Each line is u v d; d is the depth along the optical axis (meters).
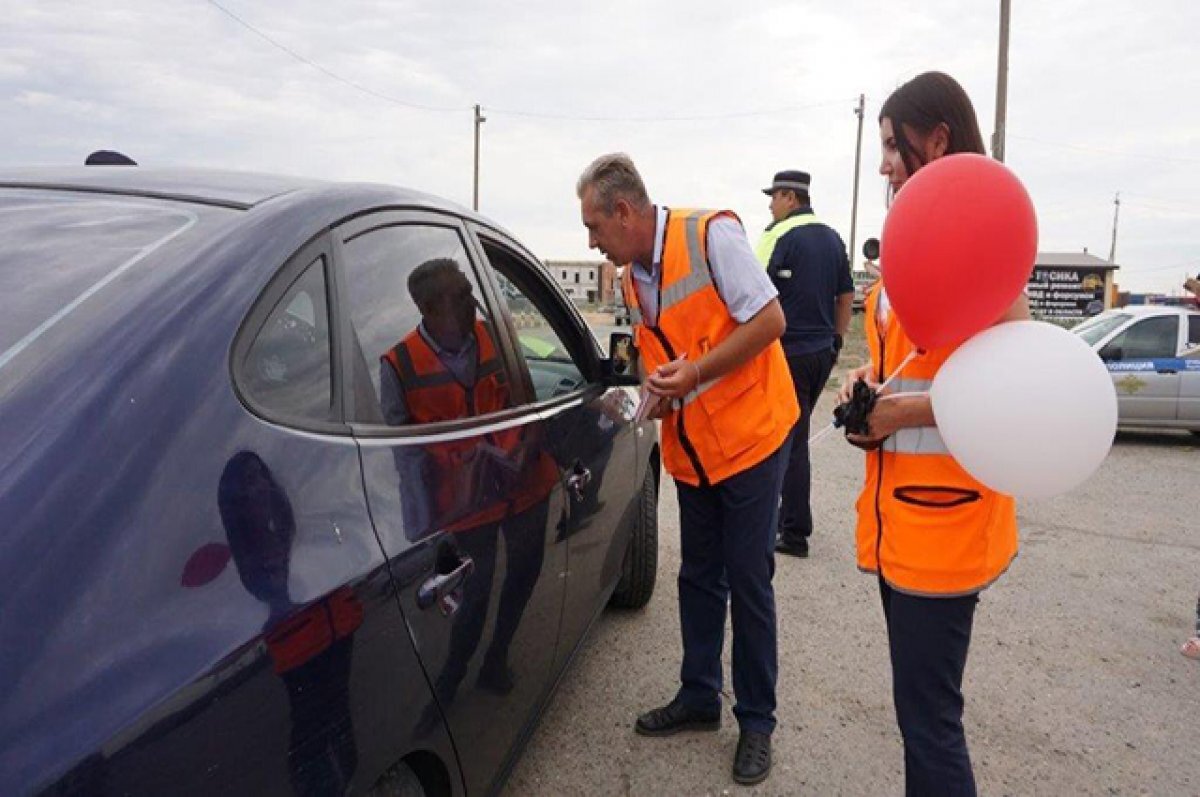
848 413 1.79
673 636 3.53
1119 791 2.54
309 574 1.23
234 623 1.09
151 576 1.04
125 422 1.13
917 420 1.69
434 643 1.53
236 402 1.27
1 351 1.21
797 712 2.98
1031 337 1.56
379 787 1.43
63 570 0.99
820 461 7.45
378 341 1.68
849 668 3.32
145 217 1.54
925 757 1.79
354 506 1.40
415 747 1.46
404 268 1.87
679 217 2.44
